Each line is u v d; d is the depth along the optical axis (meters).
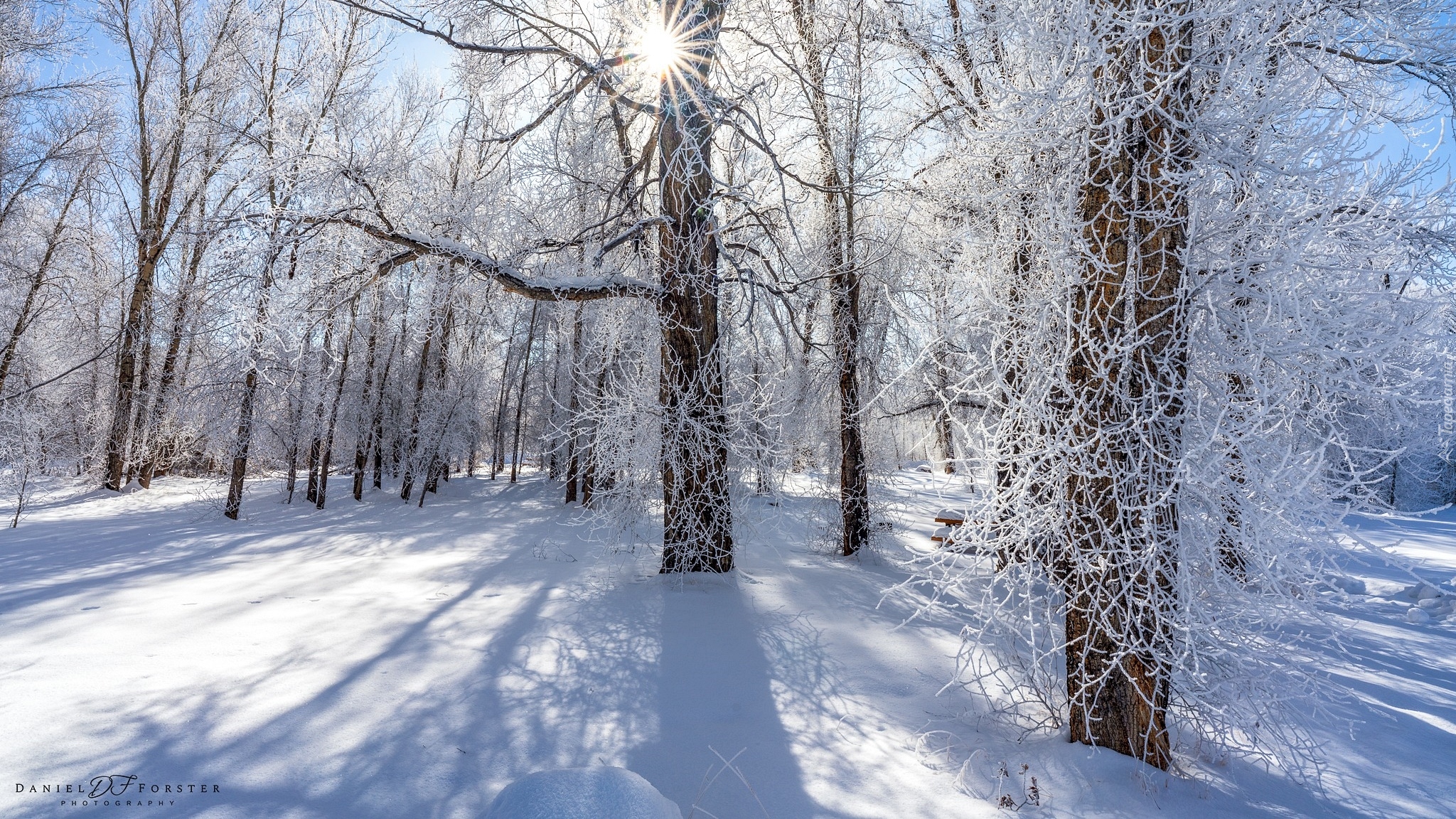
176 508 16.42
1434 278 4.72
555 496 20.94
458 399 19.30
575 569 8.48
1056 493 3.53
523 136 8.48
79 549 10.22
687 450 8.01
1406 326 3.20
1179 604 3.12
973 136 3.74
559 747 3.60
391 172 7.88
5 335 18.42
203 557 9.60
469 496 21.05
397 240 7.09
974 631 3.71
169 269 19.42
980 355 4.18
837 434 10.21
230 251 6.93
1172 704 3.52
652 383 8.76
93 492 18.03
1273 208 3.30
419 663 4.83
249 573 8.28
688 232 8.02
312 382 15.84
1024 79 4.03
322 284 7.45
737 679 4.64
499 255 7.95
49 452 19.78
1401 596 7.86
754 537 10.69
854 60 9.34
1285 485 3.13
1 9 15.55
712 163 8.53
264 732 3.67
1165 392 3.26
